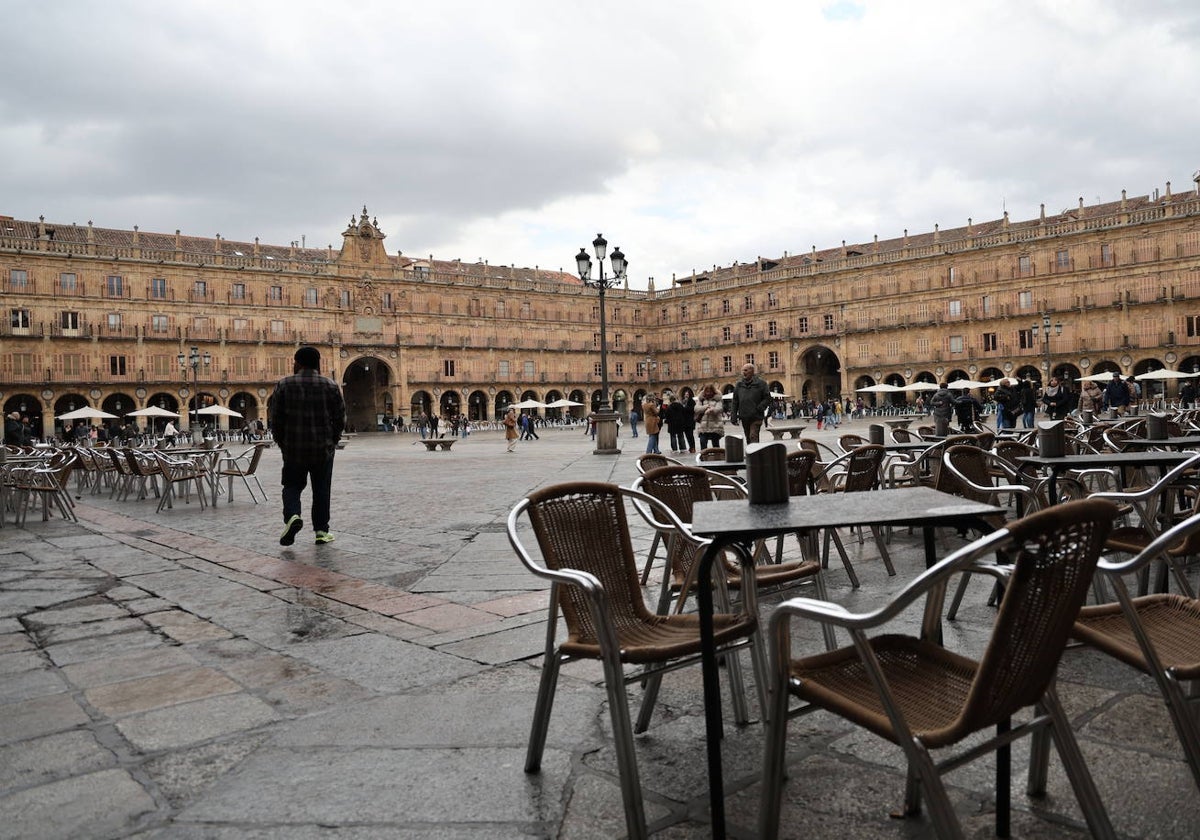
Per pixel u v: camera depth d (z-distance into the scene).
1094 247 64.31
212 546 9.52
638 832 2.84
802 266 80.56
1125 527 5.40
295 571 7.87
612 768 3.49
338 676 4.78
